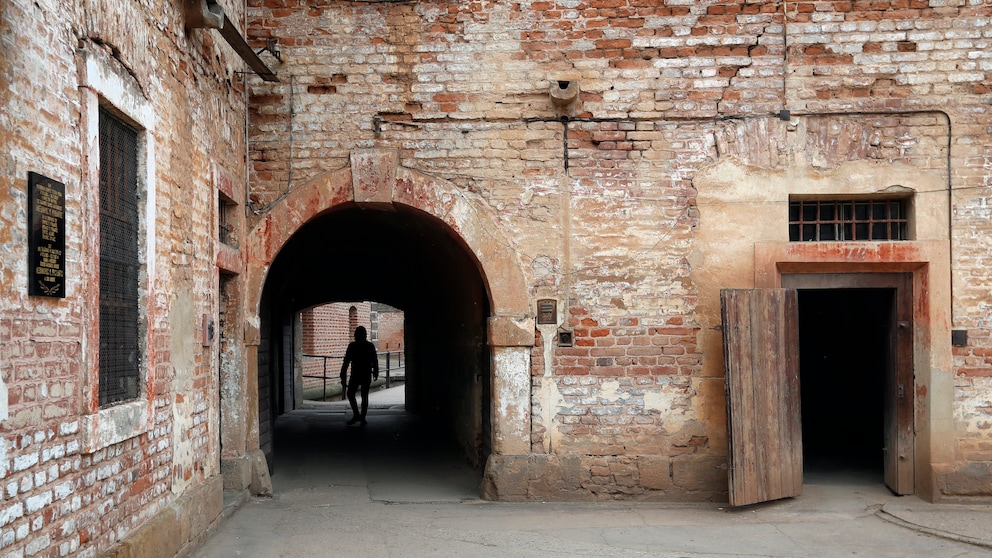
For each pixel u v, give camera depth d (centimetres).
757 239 748
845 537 623
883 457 839
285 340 1467
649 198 751
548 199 752
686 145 751
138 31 472
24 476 335
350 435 1163
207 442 623
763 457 712
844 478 812
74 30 391
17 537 328
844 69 746
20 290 335
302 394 1653
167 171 527
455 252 906
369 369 1309
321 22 754
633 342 746
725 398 716
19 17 337
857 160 745
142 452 473
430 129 753
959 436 729
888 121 745
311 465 925
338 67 754
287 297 1444
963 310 736
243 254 737
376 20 755
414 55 754
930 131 743
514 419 745
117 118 455
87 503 396
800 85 747
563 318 748
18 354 333
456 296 1027
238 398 729
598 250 750
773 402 721
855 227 767
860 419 943
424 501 748
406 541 604
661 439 744
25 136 342
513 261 748
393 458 973
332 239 1115
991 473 718
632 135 752
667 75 751
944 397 730
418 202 748
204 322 611
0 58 321
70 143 386
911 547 597
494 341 743
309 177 750
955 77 741
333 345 2147
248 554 562
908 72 744
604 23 753
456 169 752
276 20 752
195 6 559
